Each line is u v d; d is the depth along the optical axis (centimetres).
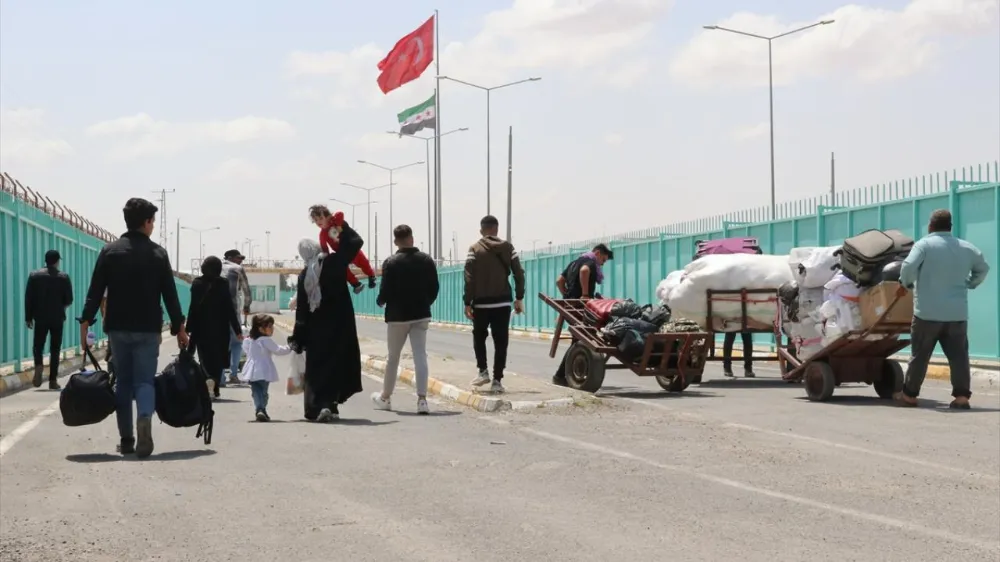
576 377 1582
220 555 598
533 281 4675
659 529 657
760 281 1773
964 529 659
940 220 1314
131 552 605
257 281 10719
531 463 909
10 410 1408
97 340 3206
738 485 805
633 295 3625
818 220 2494
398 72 5706
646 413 1291
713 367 2219
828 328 1400
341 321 1252
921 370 1334
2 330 1973
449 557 590
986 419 1213
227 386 1794
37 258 2366
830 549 607
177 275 5659
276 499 754
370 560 585
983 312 1961
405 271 1324
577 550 604
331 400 1242
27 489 795
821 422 1193
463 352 2966
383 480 829
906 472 863
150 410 964
